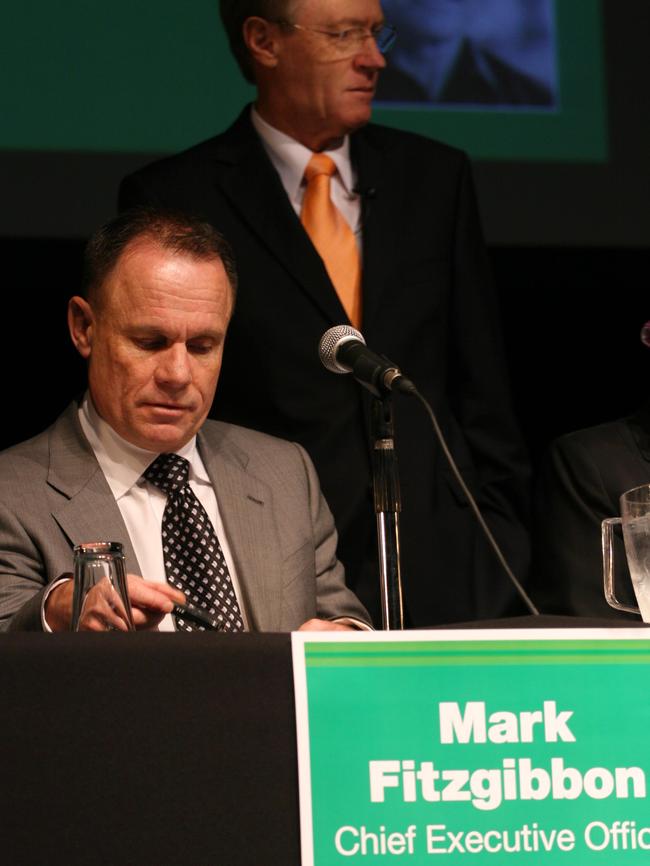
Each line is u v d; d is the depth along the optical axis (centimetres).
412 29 853
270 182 670
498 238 859
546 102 868
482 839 276
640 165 876
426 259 683
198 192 666
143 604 356
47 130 812
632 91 877
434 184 702
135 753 272
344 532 631
